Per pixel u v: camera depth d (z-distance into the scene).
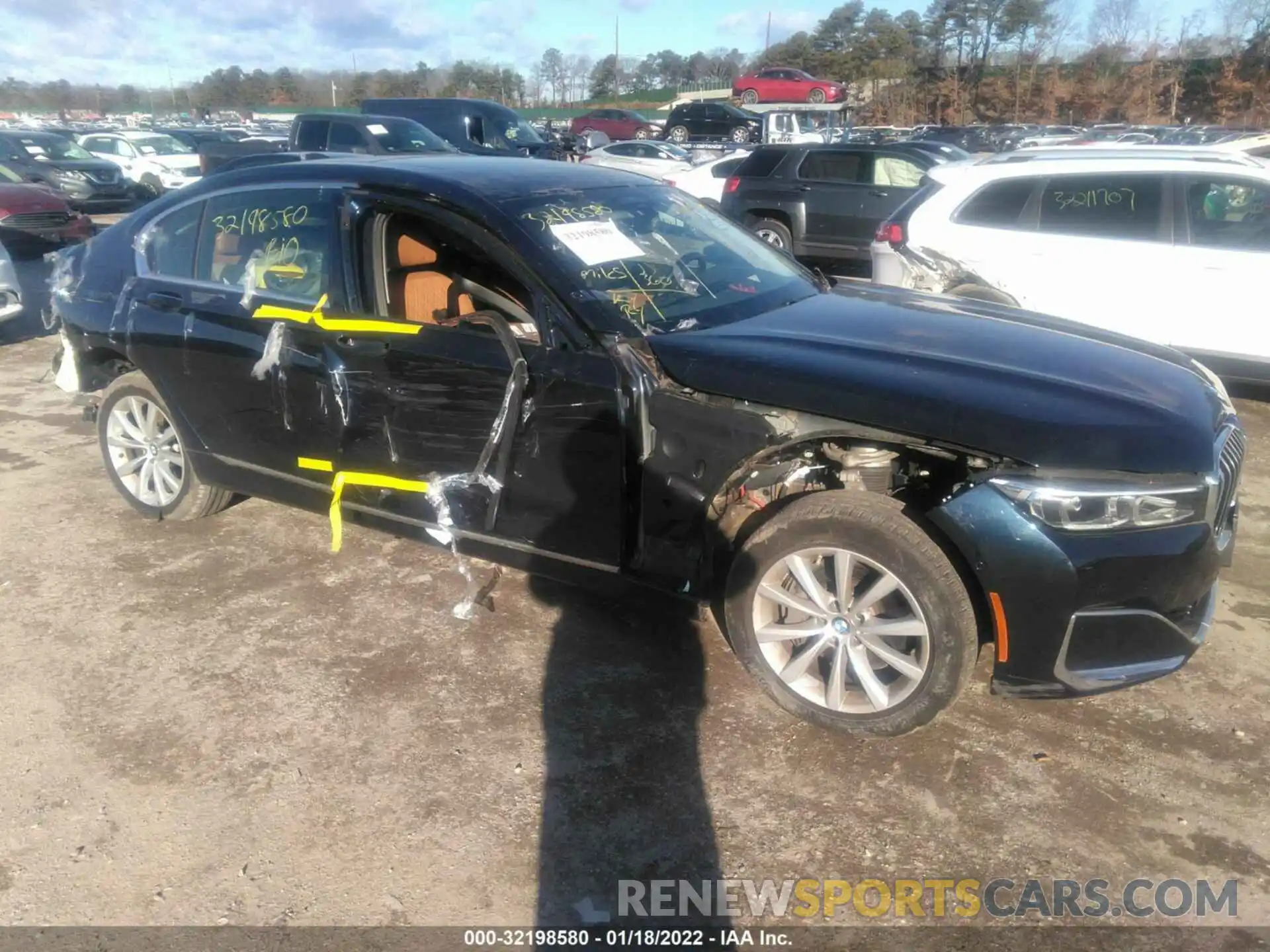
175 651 3.79
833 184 12.05
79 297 4.82
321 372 3.90
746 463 3.18
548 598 4.18
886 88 59.81
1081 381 3.14
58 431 6.39
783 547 3.22
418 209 3.74
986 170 7.45
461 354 3.59
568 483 3.48
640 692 3.54
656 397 3.27
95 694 3.52
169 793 3.03
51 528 4.89
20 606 4.13
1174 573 2.88
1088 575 2.84
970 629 2.99
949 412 2.94
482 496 3.69
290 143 16.77
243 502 5.23
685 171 17.12
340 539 4.06
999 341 3.49
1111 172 6.96
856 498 3.12
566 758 3.19
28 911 2.59
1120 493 2.81
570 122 39.72
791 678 3.32
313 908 2.61
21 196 12.66
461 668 3.68
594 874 2.73
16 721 3.37
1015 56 57.16
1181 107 49.41
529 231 3.60
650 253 3.87
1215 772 3.10
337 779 3.09
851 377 3.10
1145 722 3.36
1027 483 2.85
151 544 4.71
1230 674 3.64
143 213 4.73
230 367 4.20
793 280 4.30
